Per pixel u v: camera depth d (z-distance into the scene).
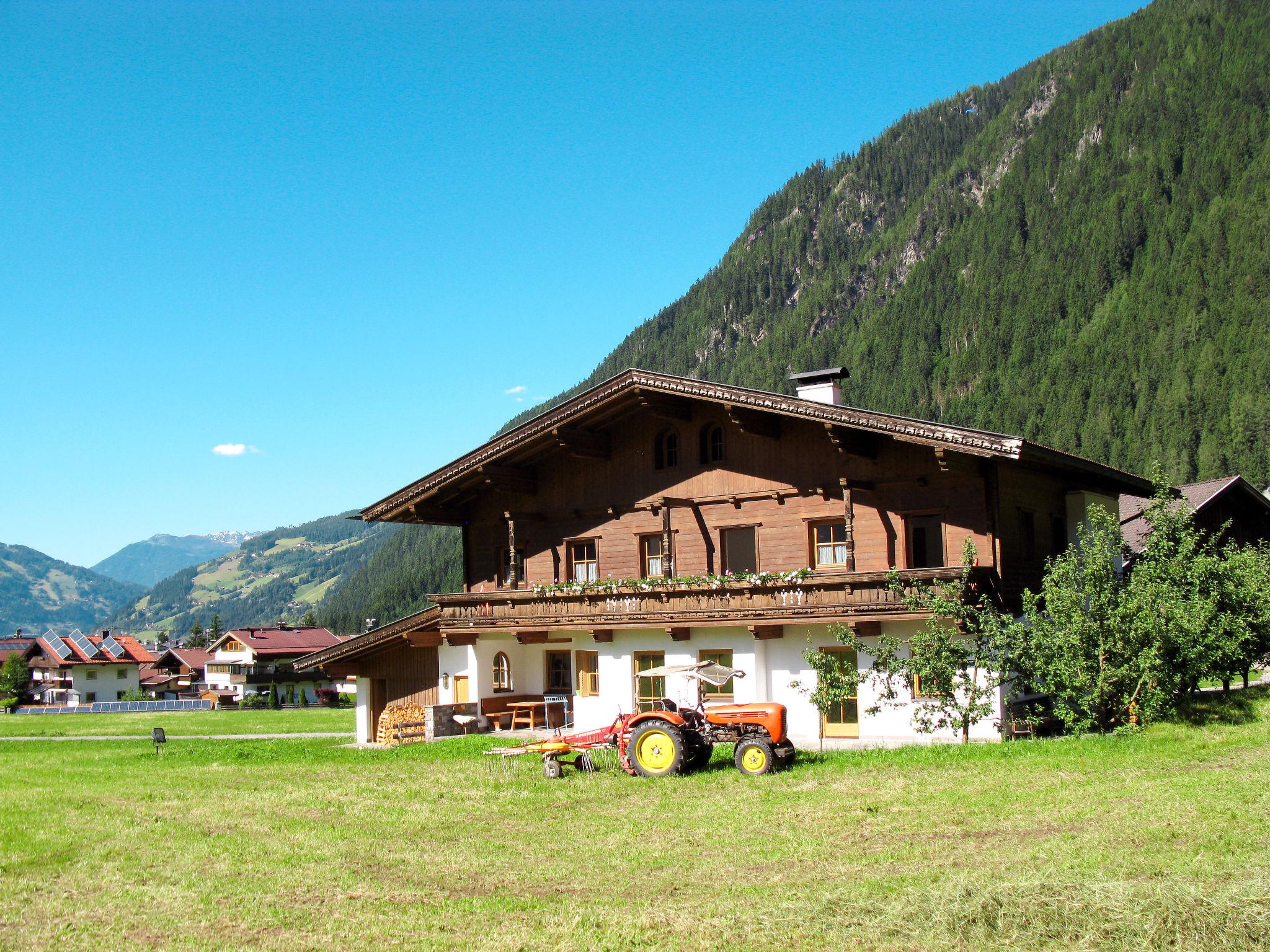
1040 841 13.80
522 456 33.12
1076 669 21.64
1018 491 27.66
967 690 22.97
